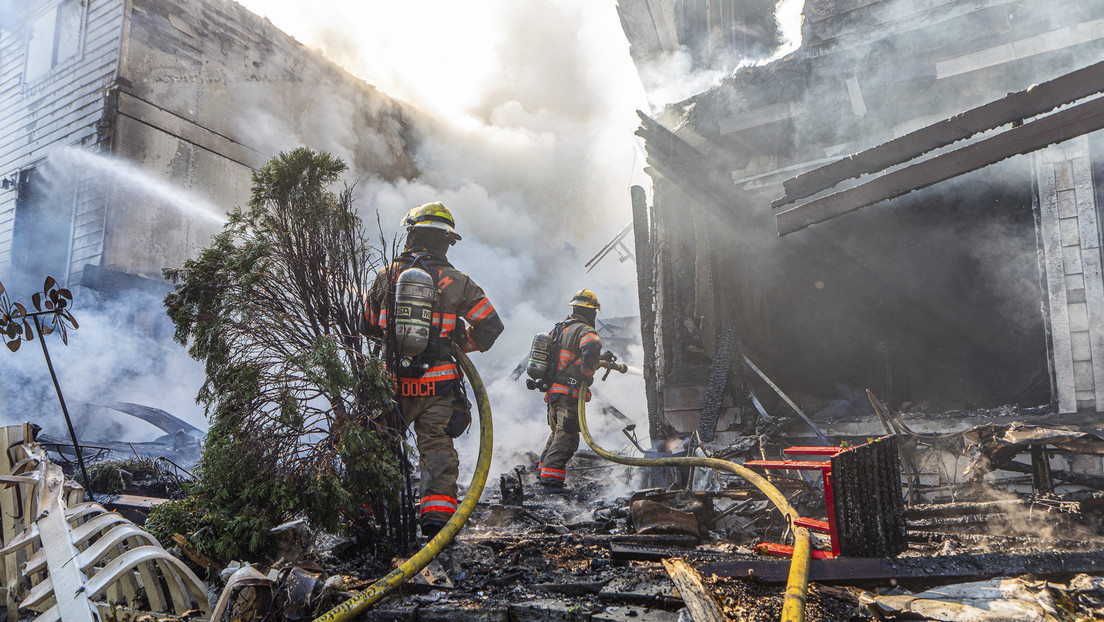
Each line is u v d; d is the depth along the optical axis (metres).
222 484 2.72
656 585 2.40
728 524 3.85
